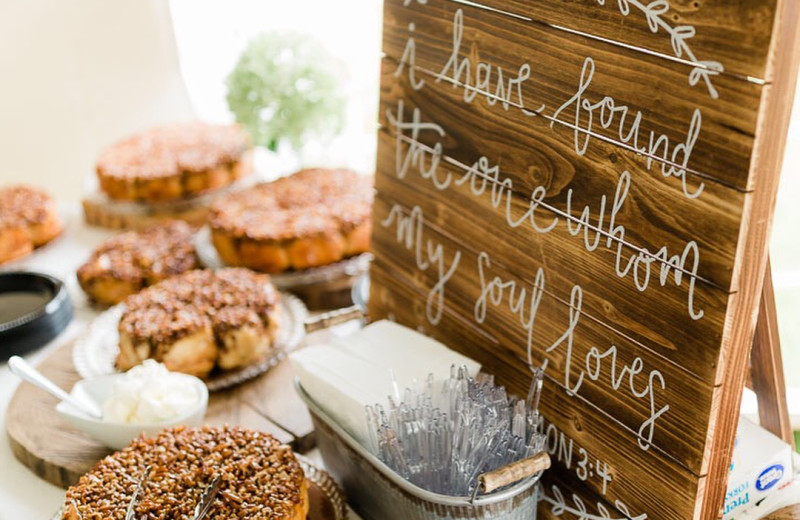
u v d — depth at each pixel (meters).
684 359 0.88
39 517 1.22
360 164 2.32
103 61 2.43
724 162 0.80
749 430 1.09
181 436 1.15
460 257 1.17
